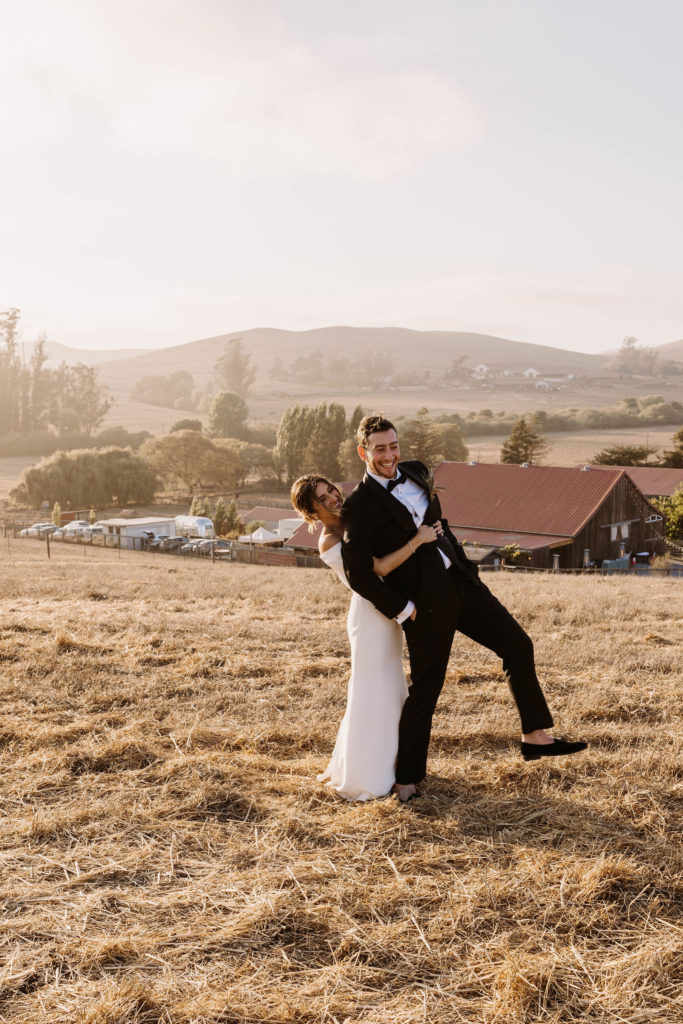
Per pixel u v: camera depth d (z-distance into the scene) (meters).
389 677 4.13
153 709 5.61
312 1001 2.50
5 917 2.95
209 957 2.73
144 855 3.42
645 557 49.09
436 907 3.04
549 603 11.21
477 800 4.02
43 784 4.20
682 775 4.27
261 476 108.38
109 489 85.75
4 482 103.00
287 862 3.39
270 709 5.62
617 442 138.12
